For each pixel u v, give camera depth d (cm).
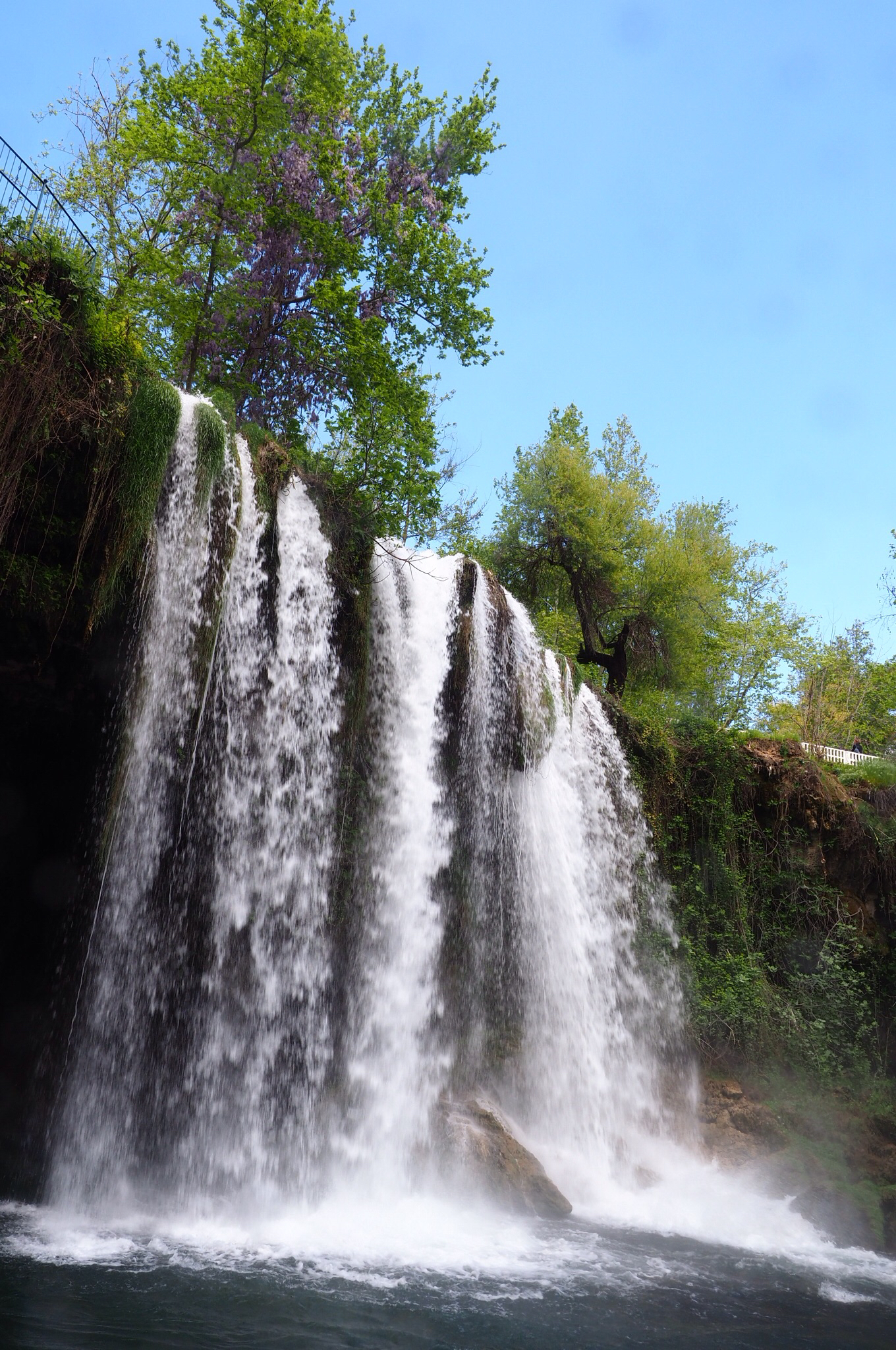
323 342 2038
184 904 1198
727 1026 1739
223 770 1241
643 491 3195
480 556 2481
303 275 2050
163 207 2041
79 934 1152
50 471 1073
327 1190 1183
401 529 1778
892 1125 1595
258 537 1306
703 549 3095
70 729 1177
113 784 1141
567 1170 1352
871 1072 1800
